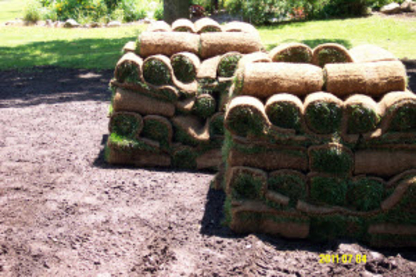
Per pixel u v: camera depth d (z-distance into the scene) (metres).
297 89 4.18
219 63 5.80
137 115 5.78
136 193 5.04
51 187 5.16
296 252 3.79
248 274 3.43
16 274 3.43
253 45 6.02
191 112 5.87
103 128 7.65
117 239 4.00
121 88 5.86
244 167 4.07
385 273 3.44
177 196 4.97
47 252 3.74
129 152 5.84
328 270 3.49
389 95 4.02
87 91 10.27
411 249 3.96
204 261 3.65
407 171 3.87
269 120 4.02
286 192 4.07
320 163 3.97
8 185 5.21
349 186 3.99
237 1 18.38
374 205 3.95
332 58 4.63
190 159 5.88
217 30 6.71
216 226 4.28
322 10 18.73
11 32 19.06
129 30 18.72
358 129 3.95
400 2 19.30
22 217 4.40
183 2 16.22
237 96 4.32
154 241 3.98
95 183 5.30
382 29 15.48
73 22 20.05
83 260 3.64
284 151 4.05
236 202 4.07
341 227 4.02
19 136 7.18
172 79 5.72
